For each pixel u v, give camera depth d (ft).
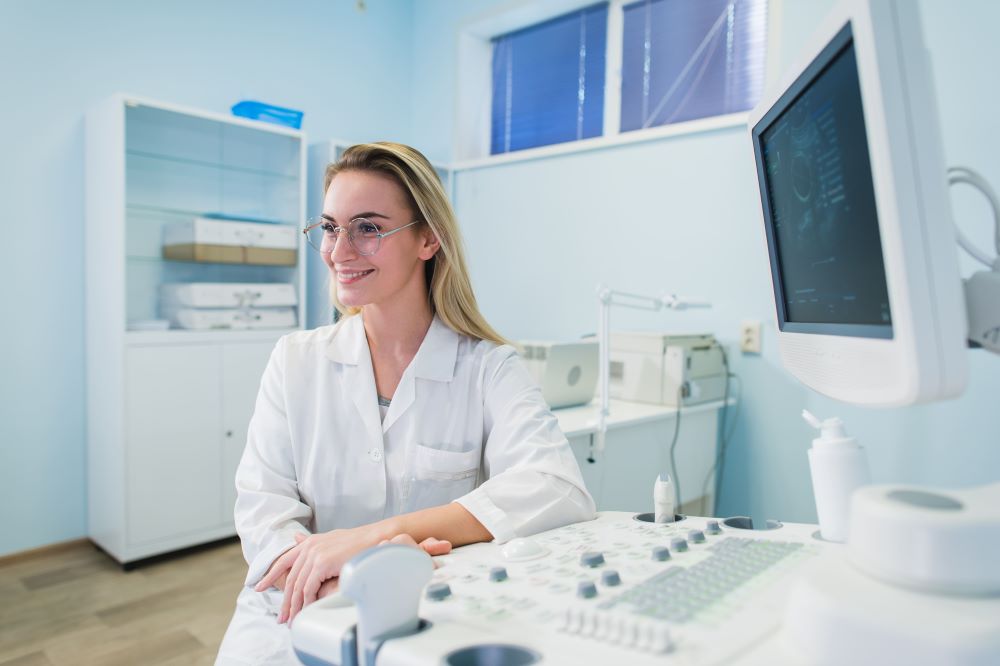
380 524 2.94
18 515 9.11
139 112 9.22
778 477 8.43
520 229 11.34
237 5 10.86
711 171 9.00
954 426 7.11
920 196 1.73
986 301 2.00
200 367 9.35
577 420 6.95
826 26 2.11
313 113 11.92
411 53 13.35
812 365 2.70
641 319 9.73
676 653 1.57
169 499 9.08
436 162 12.53
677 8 9.86
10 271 8.95
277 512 3.45
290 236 10.30
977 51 6.89
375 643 1.76
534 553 2.42
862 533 1.60
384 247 3.57
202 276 10.11
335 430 3.72
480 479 4.02
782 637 1.64
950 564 1.46
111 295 8.85
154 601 7.81
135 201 9.41
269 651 3.07
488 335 4.13
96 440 9.32
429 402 3.81
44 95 9.09
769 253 3.29
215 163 10.16
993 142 6.81
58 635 7.00
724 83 9.36
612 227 10.07
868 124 1.78
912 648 1.39
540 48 11.69
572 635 1.71
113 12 9.59
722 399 8.64
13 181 8.91
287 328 10.33
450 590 2.06
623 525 2.89
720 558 2.25
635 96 10.29
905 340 1.73
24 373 9.11
